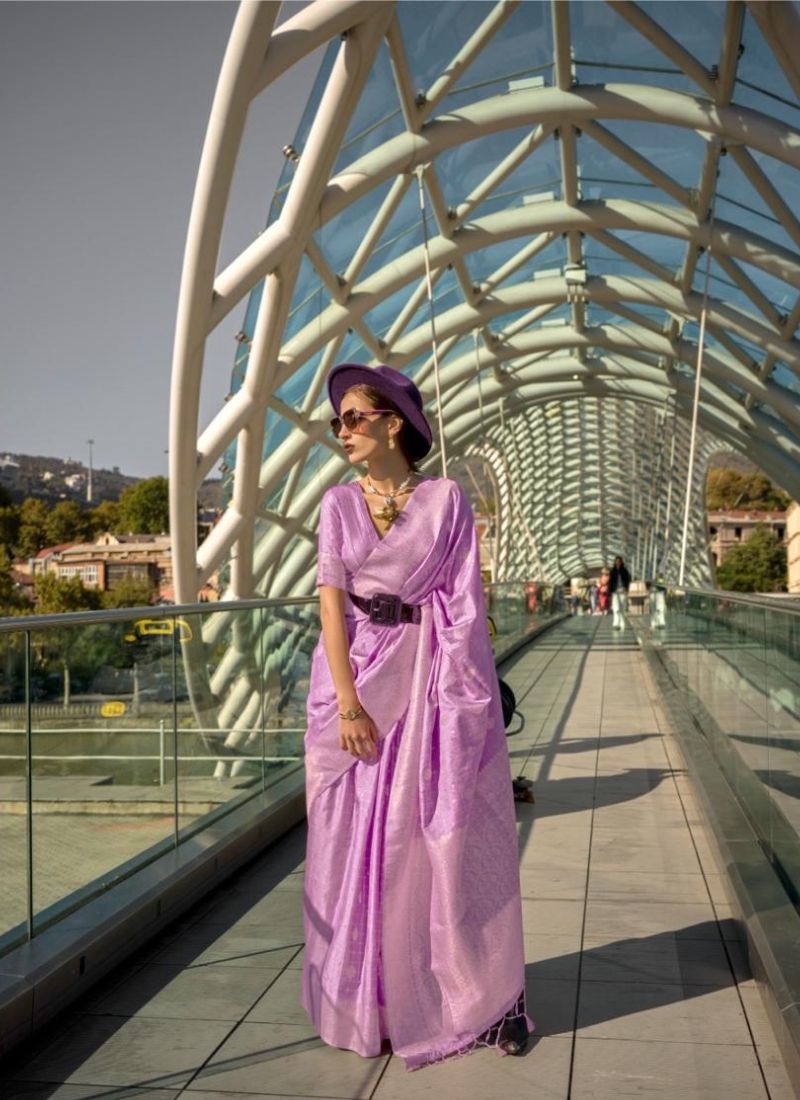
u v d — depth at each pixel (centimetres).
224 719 714
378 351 2942
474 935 381
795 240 2334
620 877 620
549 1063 377
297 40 1492
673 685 1428
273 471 2719
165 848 598
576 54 2027
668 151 2283
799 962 406
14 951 436
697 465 6675
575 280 2961
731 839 605
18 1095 357
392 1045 381
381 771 389
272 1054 389
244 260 1861
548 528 7869
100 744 522
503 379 3866
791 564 11481
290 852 704
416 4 1752
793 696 473
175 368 1859
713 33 1858
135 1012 430
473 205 2461
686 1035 398
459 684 386
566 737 1182
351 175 2034
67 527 17200
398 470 407
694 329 3256
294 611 910
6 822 433
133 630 570
